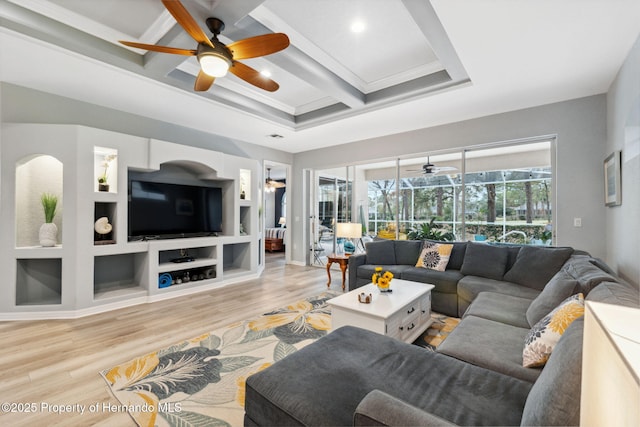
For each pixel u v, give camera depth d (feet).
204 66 6.78
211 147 16.14
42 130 10.08
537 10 6.22
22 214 10.70
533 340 4.82
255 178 16.92
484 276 11.06
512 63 8.46
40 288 11.03
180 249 14.66
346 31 8.27
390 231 17.03
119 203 11.50
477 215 13.82
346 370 4.44
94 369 6.95
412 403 3.74
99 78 9.79
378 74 10.72
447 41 7.64
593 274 6.20
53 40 7.75
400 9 7.39
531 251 10.34
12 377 6.60
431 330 9.60
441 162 15.03
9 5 6.94
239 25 7.38
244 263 17.02
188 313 10.82
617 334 1.72
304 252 21.02
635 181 7.18
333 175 19.89
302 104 13.97
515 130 12.26
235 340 8.54
